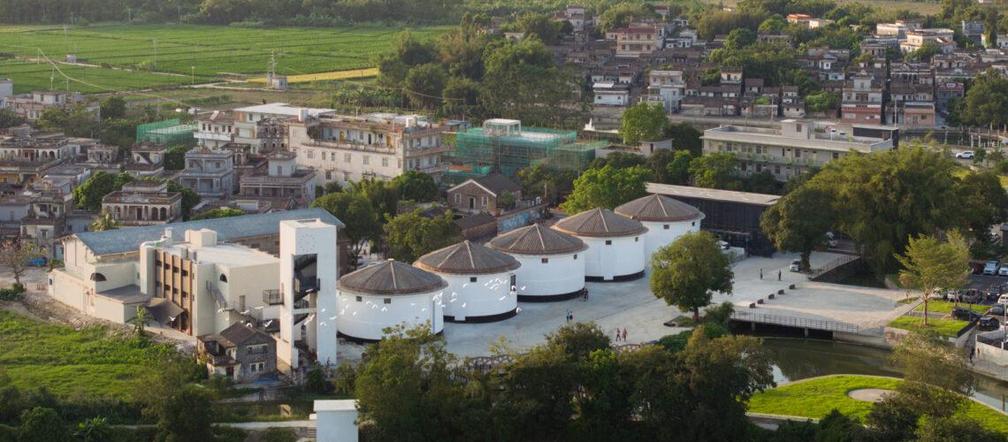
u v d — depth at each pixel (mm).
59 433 191375
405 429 194125
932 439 181375
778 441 195500
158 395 193750
